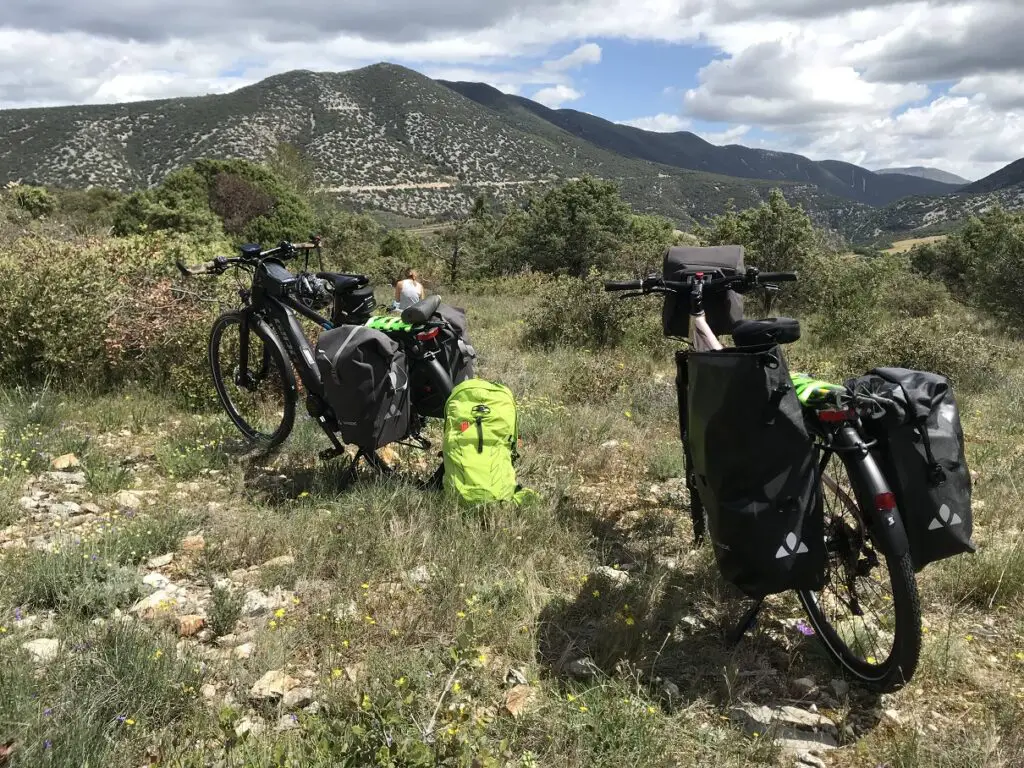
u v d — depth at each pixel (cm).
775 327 258
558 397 760
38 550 351
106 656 262
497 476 416
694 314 362
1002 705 260
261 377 561
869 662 284
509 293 2495
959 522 259
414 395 466
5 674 245
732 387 255
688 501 470
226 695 260
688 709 259
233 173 5194
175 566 362
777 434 255
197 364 651
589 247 5362
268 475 498
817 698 273
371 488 441
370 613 317
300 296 488
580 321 1132
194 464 496
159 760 224
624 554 394
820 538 260
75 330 661
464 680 265
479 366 895
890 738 248
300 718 241
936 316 1320
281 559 367
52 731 222
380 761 204
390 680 261
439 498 430
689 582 360
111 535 369
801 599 302
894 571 242
